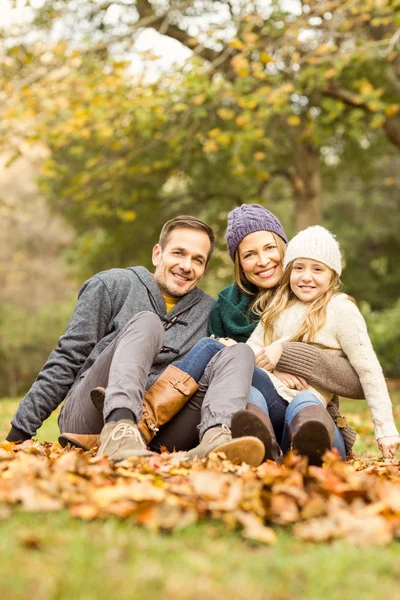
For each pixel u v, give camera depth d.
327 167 26.66
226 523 2.63
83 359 4.84
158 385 4.21
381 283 36.19
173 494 2.90
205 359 4.31
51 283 43.94
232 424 3.63
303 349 4.43
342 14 14.73
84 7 17.22
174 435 4.29
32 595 1.91
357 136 22.12
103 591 1.96
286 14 14.85
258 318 5.08
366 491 3.02
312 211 22.39
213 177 23.05
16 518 2.59
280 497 2.85
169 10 15.20
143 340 4.02
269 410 4.30
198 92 14.73
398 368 25.72
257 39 15.08
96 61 15.84
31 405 4.72
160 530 2.57
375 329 25.91
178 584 2.02
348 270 35.59
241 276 5.23
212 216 24.06
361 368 4.46
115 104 15.23
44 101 15.75
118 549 2.26
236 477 3.25
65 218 25.61
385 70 20.59
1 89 15.84
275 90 14.58
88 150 22.39
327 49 14.17
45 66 16.09
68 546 2.29
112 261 26.58
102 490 2.81
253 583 2.09
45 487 2.84
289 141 21.91
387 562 2.31
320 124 20.72
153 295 4.97
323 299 4.65
